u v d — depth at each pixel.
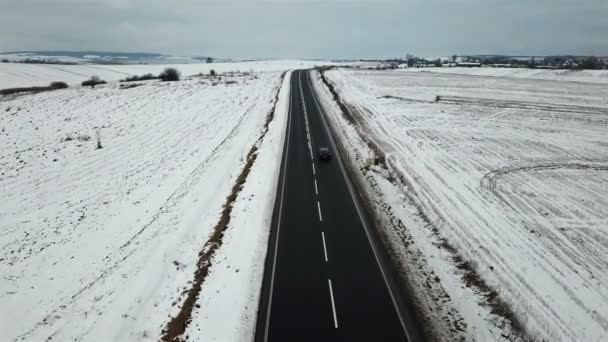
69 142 39.16
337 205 22.91
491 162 32.91
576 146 38.31
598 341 13.09
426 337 12.67
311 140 37.38
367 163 30.70
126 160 34.56
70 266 18.80
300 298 14.54
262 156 31.83
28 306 16.00
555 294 15.48
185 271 16.70
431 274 16.20
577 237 20.42
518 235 20.30
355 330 12.93
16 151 36.16
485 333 12.91
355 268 16.52
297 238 19.02
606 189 27.34
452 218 21.75
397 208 22.69
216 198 25.09
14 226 22.80
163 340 12.66
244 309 13.93
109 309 14.96
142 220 23.34
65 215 24.27
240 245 18.17
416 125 46.12
